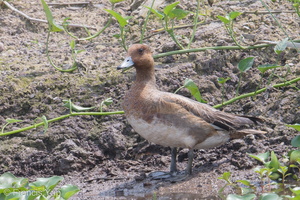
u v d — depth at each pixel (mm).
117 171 11359
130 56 10781
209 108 10812
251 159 10805
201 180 10484
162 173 10891
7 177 9727
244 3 15211
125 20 12102
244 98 12336
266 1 15133
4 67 13773
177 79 12781
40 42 15102
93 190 10555
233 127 10789
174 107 10305
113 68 13352
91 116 12180
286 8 14844
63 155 11500
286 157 10367
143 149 11641
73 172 11391
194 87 11328
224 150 11312
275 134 11266
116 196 10125
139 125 10500
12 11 16156
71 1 16672
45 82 12984
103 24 15594
